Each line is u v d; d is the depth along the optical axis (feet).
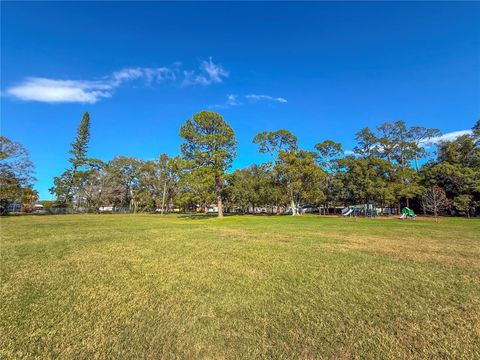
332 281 17.70
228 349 9.90
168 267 21.34
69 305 13.66
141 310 13.12
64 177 178.70
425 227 57.72
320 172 127.03
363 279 18.15
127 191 198.08
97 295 15.07
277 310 13.16
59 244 32.63
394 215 129.80
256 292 15.62
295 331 11.17
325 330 11.23
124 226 60.85
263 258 24.76
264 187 150.82
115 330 11.16
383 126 140.36
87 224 66.59
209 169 101.04
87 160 183.42
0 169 123.13
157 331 11.12
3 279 17.87
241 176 176.24
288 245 32.30
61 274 19.21
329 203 159.74
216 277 18.57
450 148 119.44
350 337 10.68
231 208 224.94
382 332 11.05
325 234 44.11
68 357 9.30
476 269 20.84
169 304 13.87
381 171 125.18
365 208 125.39
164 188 186.91
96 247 30.60
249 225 64.64
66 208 173.27
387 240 36.73
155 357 9.39
